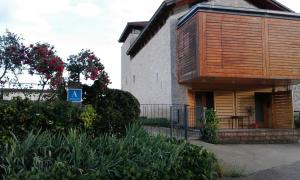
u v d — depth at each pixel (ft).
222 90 54.34
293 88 56.39
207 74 42.19
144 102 68.18
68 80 27.76
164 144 21.89
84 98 27.48
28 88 27.66
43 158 17.28
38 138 19.27
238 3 56.49
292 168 26.91
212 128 39.34
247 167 26.91
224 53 43.11
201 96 53.83
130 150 20.10
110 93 27.27
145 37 67.56
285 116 52.95
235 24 43.91
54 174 15.43
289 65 45.65
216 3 55.01
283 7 56.54
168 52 52.13
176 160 20.12
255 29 44.68
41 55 27.02
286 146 39.06
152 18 55.11
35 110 22.39
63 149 18.75
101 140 21.61
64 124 23.13
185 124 39.52
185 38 47.32
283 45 45.75
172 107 45.16
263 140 41.22
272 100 56.13
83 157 18.01
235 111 54.90
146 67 67.46
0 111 21.31
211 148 34.65
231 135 40.11
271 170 26.05
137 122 26.18
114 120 25.40
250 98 56.08
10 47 27.22
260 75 44.19
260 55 44.52
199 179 20.48
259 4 57.36
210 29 42.98
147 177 17.67
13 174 15.34
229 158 30.07
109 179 17.13
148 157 19.42
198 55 42.42
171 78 50.44
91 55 28.35
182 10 52.47
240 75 43.37
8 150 18.21
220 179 23.02
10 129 21.21
